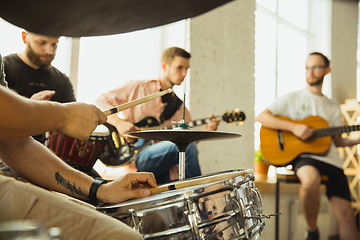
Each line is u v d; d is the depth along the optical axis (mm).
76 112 708
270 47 4883
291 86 5203
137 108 2758
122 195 893
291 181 3176
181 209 840
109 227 662
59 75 2393
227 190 910
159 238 839
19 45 2475
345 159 5383
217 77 3629
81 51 2928
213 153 3529
